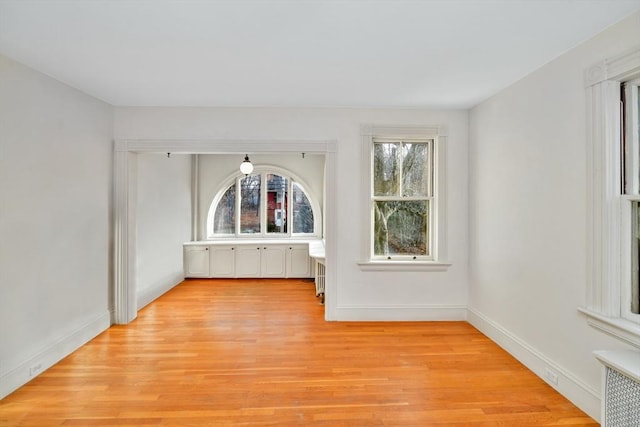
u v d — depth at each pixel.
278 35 2.13
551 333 2.49
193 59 2.50
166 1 1.76
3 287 2.36
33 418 2.11
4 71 2.38
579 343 2.23
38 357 2.65
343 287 3.84
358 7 1.81
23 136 2.53
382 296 3.85
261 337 3.41
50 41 2.21
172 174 5.50
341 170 3.79
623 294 2.00
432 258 3.94
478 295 3.61
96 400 2.31
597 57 2.09
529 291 2.74
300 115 3.77
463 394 2.39
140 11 1.86
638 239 1.98
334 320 3.85
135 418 2.12
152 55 2.43
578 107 2.23
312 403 2.28
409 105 3.66
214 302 4.71
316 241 6.29
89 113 3.31
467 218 3.83
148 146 3.72
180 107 3.72
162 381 2.55
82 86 3.06
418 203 3.97
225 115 3.74
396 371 2.71
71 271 3.06
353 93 3.26
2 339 2.35
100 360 2.90
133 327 3.69
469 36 2.14
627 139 2.01
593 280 2.11
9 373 2.39
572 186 2.28
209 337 3.41
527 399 2.33
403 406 2.25
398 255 3.97
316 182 6.70
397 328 3.63
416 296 3.85
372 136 3.82
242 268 6.19
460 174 3.82
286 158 6.64
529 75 2.74
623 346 1.91
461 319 3.86
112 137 3.70
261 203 6.72
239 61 2.53
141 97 3.40
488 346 3.18
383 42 2.22
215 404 2.27
